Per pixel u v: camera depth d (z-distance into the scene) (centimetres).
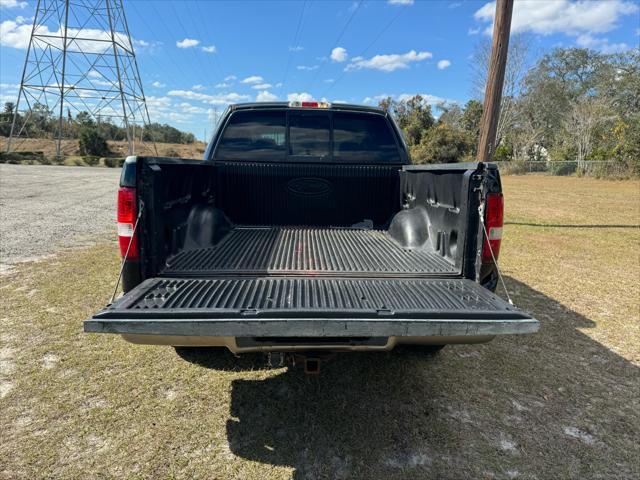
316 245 360
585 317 468
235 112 438
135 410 290
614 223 1086
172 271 275
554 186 2461
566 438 270
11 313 439
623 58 4950
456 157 3762
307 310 207
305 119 440
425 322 205
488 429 278
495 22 826
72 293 496
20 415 281
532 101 5547
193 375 336
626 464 249
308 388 322
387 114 448
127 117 4941
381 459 249
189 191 345
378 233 414
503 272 638
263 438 266
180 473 236
